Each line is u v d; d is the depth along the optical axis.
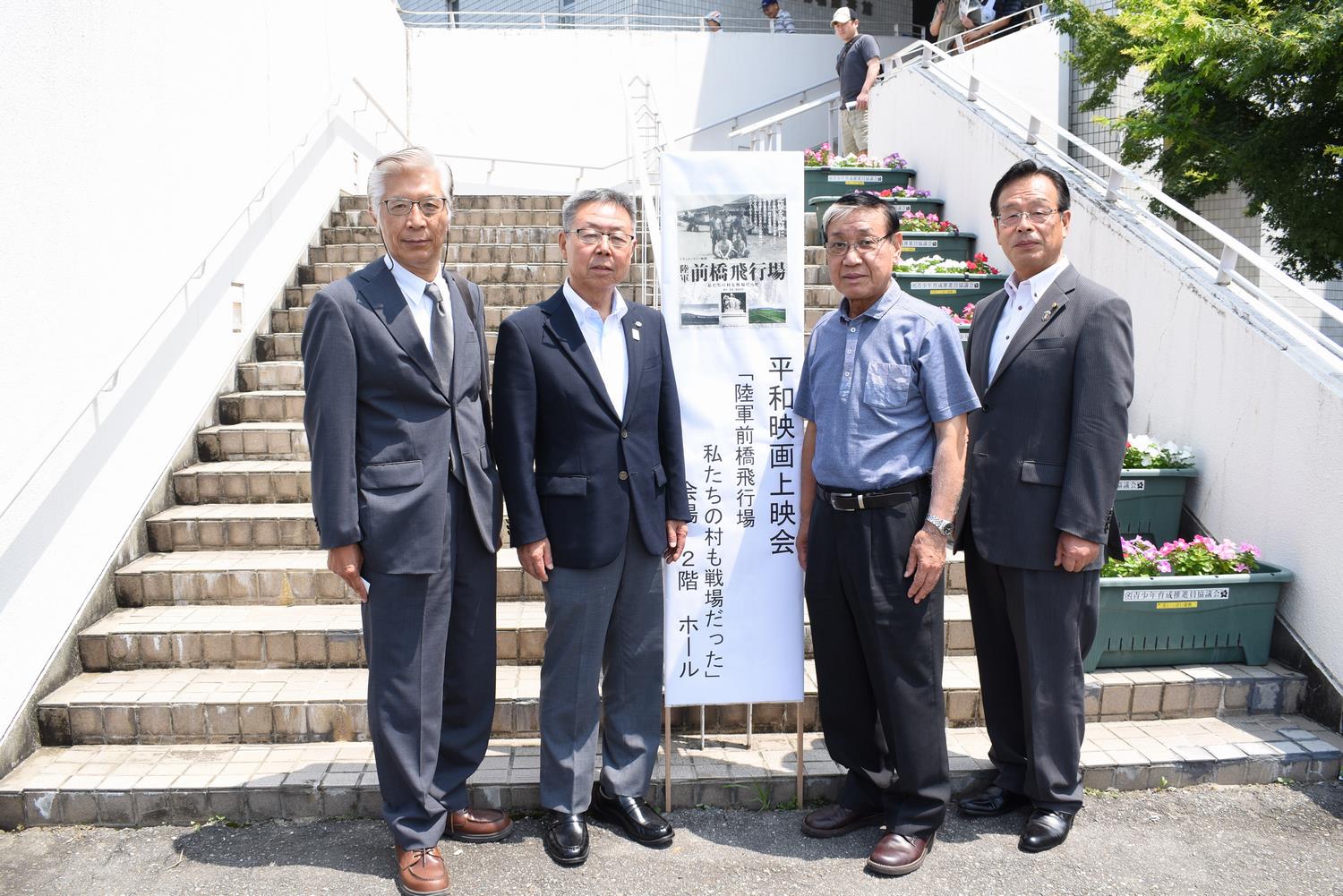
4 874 2.64
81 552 3.47
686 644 2.96
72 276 3.32
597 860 2.72
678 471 2.89
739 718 3.38
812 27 11.74
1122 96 6.46
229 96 4.81
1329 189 4.89
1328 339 3.60
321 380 2.49
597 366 2.76
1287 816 2.90
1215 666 3.51
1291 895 2.53
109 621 3.58
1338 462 3.26
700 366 2.93
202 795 2.89
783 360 2.94
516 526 2.72
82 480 3.48
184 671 3.46
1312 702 3.37
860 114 8.09
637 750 2.89
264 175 5.29
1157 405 4.26
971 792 3.06
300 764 3.06
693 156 2.89
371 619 2.60
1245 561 3.52
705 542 2.96
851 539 2.69
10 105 2.97
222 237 4.70
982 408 2.88
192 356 4.46
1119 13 5.64
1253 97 5.07
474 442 2.69
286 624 3.56
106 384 3.49
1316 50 4.30
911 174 7.26
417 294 2.63
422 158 2.57
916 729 2.67
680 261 2.91
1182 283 4.09
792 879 2.63
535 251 6.24
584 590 2.74
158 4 4.02
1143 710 3.36
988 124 6.09
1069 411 2.74
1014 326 2.88
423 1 11.47
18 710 3.06
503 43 9.53
